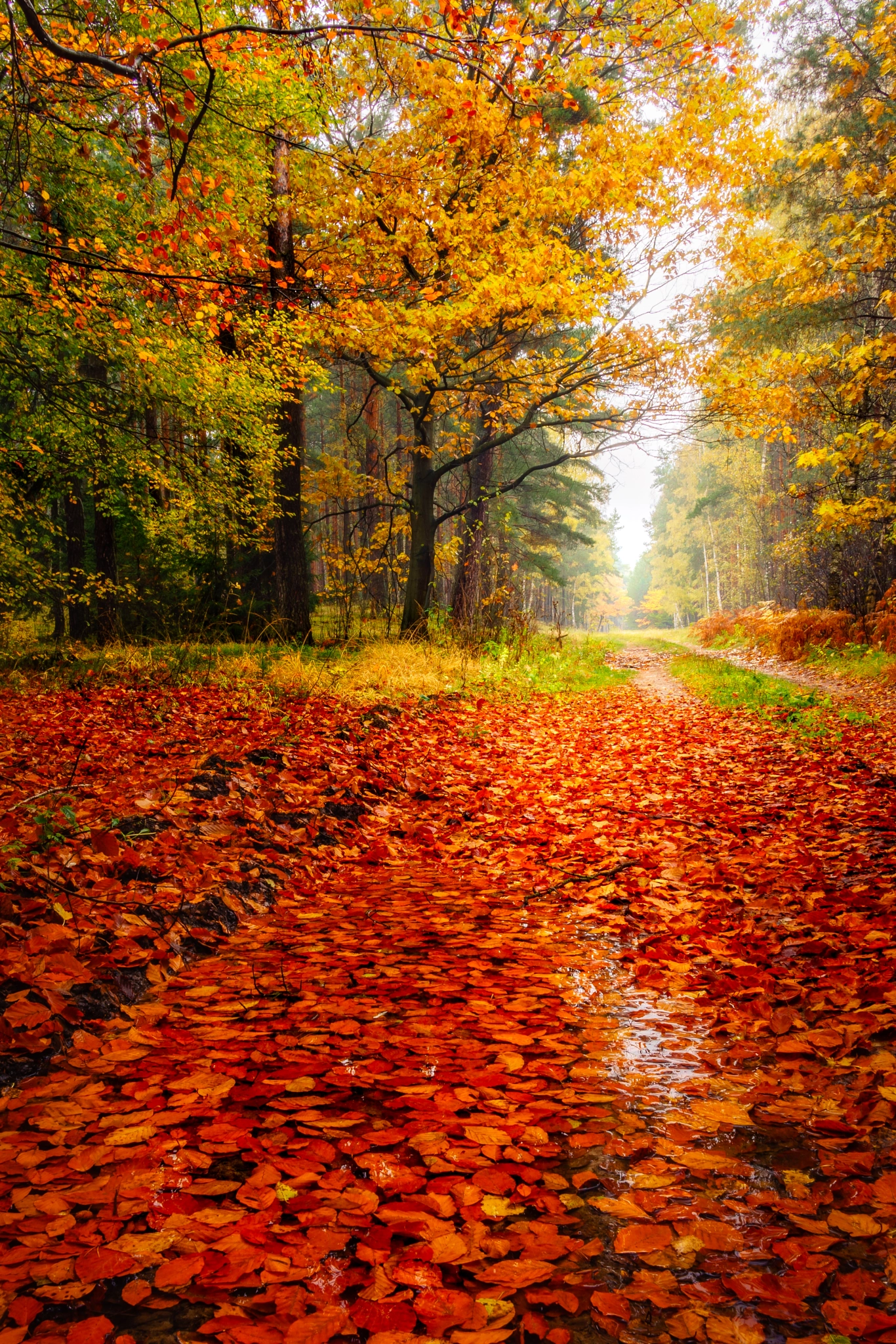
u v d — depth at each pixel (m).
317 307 11.24
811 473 25.09
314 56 5.32
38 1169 1.65
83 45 5.62
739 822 5.12
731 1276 1.34
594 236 14.64
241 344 12.49
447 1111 1.90
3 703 8.96
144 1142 1.75
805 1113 1.89
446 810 5.67
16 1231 1.44
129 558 17.64
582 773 7.04
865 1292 1.29
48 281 10.17
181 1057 2.19
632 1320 1.24
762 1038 2.36
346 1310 1.24
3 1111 1.90
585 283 12.39
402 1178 1.61
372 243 12.95
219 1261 1.36
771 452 31.08
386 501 20.44
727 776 6.87
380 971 2.90
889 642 16.78
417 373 13.80
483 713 10.12
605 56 9.33
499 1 6.71
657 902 3.63
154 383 11.39
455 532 24.44
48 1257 1.37
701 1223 1.49
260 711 8.15
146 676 10.67
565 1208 1.54
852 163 15.02
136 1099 1.96
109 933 2.83
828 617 20.70
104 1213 1.49
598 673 18.09
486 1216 1.51
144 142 4.56
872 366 10.16
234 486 13.19
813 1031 2.31
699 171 12.97
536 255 11.85
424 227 11.66
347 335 12.11
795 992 2.61
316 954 3.08
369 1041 2.30
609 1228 1.50
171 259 5.60
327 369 15.28
